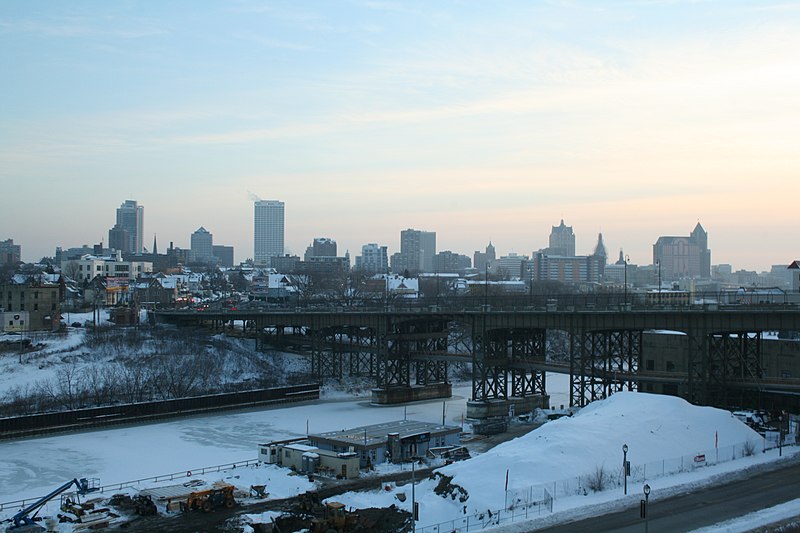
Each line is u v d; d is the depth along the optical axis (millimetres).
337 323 164000
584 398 121500
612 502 68125
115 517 72875
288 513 71438
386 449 94812
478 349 147625
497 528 62281
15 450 108938
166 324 198625
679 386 110188
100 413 126750
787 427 98625
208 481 87062
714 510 66625
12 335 169000
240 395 144250
